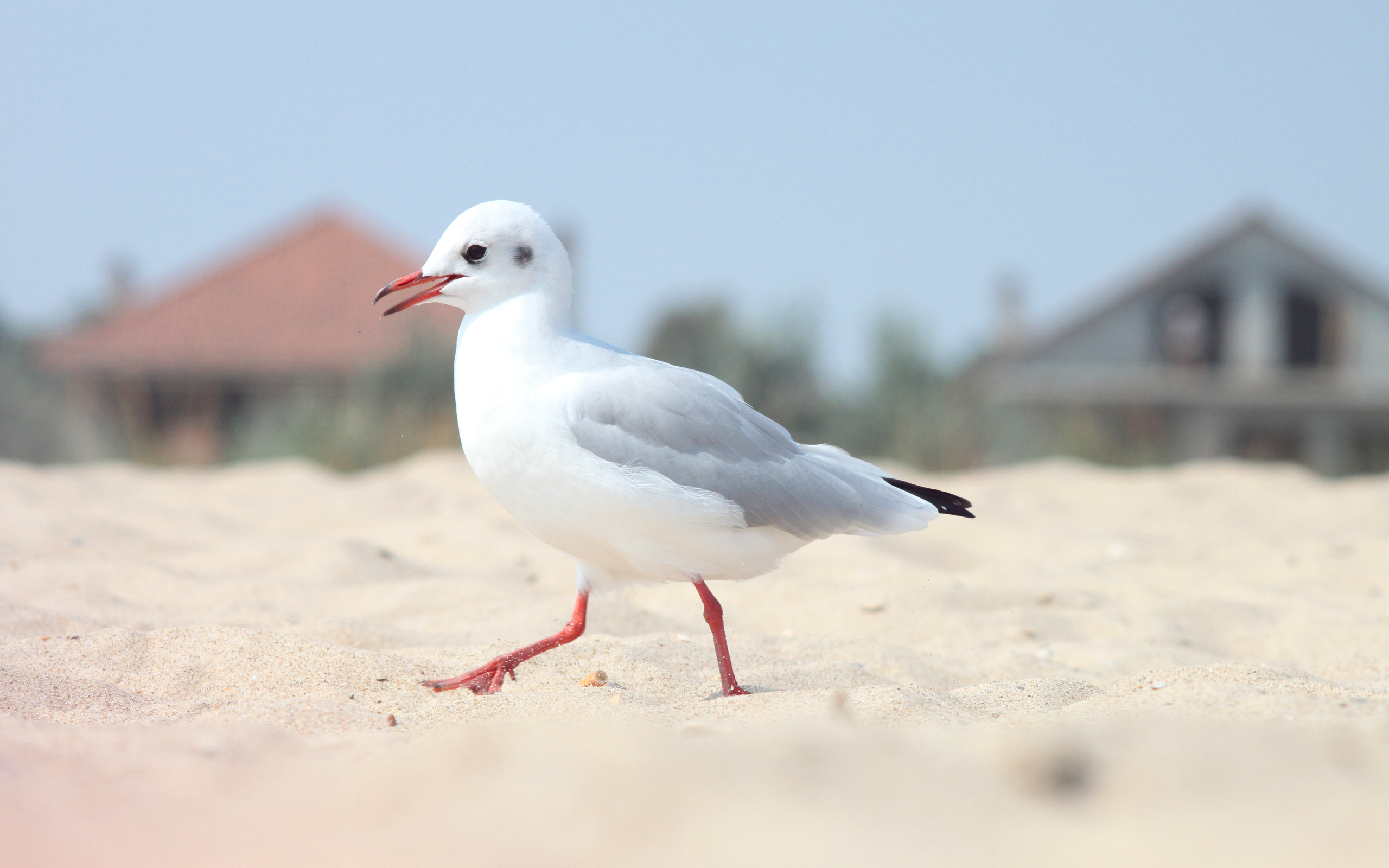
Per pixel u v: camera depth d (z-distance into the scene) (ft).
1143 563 49.21
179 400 154.40
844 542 49.96
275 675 26.55
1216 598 40.40
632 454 25.49
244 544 46.55
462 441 26.84
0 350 147.02
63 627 31.86
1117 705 21.94
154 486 64.85
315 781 16.72
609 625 35.17
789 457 27.22
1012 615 38.32
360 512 57.62
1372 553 48.49
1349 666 32.83
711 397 26.81
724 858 13.38
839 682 28.71
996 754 16.94
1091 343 185.57
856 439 110.01
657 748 17.01
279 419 109.19
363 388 110.73
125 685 26.00
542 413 25.62
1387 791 15.17
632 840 13.94
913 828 14.28
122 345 156.04
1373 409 182.09
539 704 23.79
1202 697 21.26
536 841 14.03
